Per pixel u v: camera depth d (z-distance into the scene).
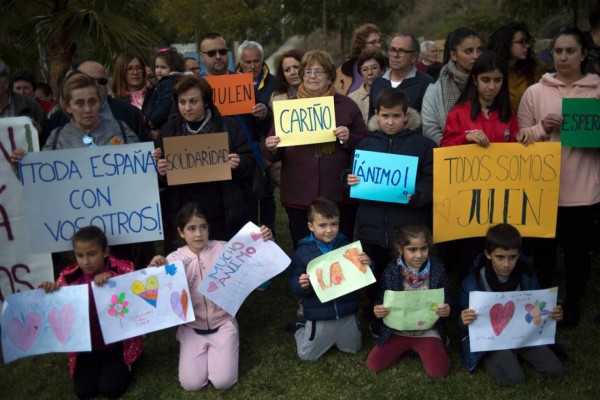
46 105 6.61
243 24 14.27
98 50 6.70
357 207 4.40
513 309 3.57
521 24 4.61
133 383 3.68
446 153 3.83
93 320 3.63
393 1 13.91
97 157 3.82
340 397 3.46
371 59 5.20
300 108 4.12
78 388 3.54
